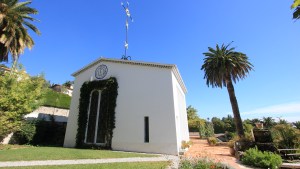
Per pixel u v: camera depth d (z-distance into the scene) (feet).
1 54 78.59
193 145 81.00
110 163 33.37
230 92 85.15
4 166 29.27
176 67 59.26
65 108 114.52
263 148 41.47
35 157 37.42
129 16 89.20
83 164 32.22
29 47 83.41
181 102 77.61
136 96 60.34
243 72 88.28
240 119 81.30
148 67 61.57
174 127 51.93
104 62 71.67
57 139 82.74
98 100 68.08
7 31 72.54
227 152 54.54
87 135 65.77
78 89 77.00
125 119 59.62
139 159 38.88
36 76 75.05
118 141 58.29
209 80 91.45
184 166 27.20
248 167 31.89
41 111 98.94
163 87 57.00
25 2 78.84
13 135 69.05
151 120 55.52
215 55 89.76
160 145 51.96
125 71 65.46
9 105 61.82
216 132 185.78
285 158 38.32
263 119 160.15
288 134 42.34
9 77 67.72
